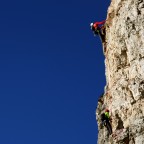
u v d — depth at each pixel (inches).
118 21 1397.6
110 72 1411.2
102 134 1518.2
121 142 1173.7
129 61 1293.1
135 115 1194.6
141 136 1127.0
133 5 1343.5
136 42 1280.8
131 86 1238.3
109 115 1344.7
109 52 1450.5
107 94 1454.2
